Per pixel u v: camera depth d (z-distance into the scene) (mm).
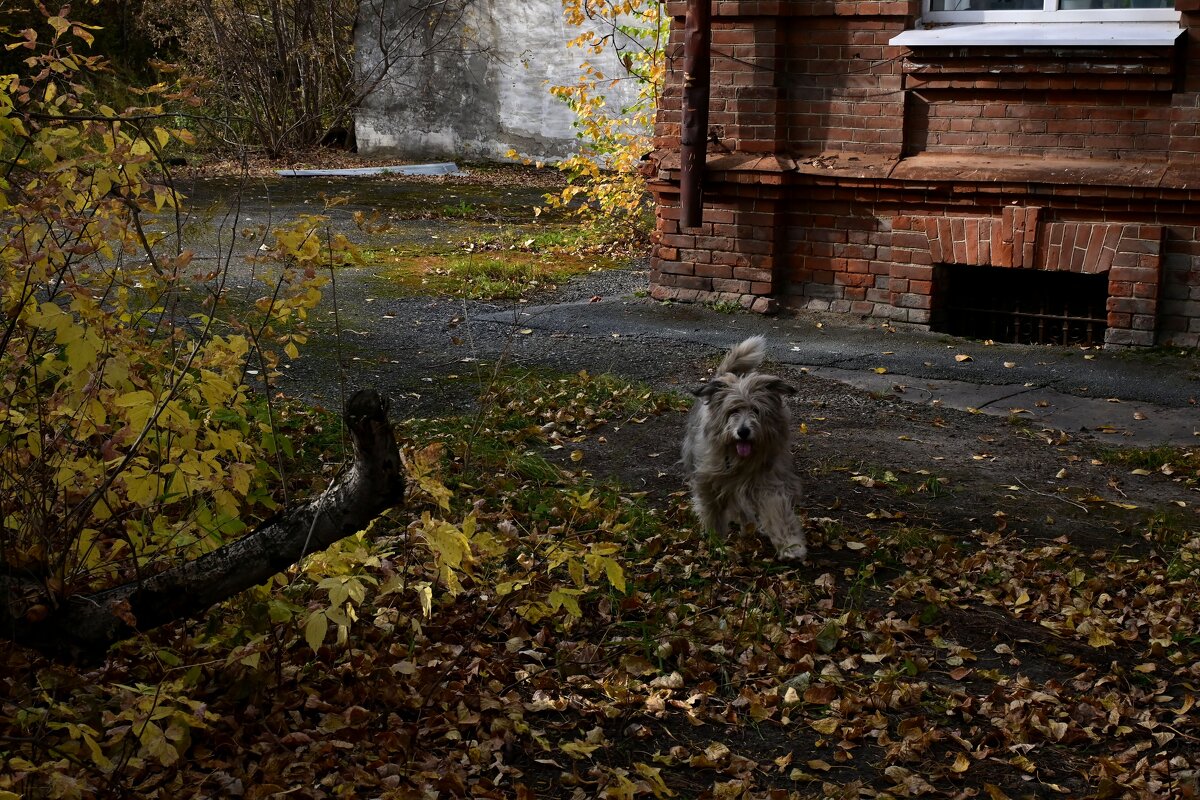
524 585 4965
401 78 25219
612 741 4672
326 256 4781
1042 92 10531
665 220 12203
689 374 9875
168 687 3934
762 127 11539
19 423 4426
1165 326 10438
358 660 4805
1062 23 10680
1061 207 10477
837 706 4926
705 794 4293
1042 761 4629
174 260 4461
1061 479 7734
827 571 6285
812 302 11781
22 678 4371
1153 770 4508
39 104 4609
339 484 4164
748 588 6039
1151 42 9859
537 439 8148
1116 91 10242
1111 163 10344
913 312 11273
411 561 5664
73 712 3928
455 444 7680
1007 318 11336
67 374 4453
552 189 21484
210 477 4578
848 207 11414
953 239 10930
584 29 23391
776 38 11312
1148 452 8102
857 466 7898
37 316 4027
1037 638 5645
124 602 3936
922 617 5754
